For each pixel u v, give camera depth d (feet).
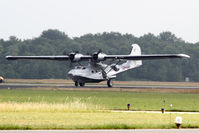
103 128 239.91
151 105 432.66
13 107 342.23
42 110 341.21
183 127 249.14
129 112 349.61
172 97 558.97
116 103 449.06
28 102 415.03
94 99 495.41
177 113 355.15
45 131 222.48
